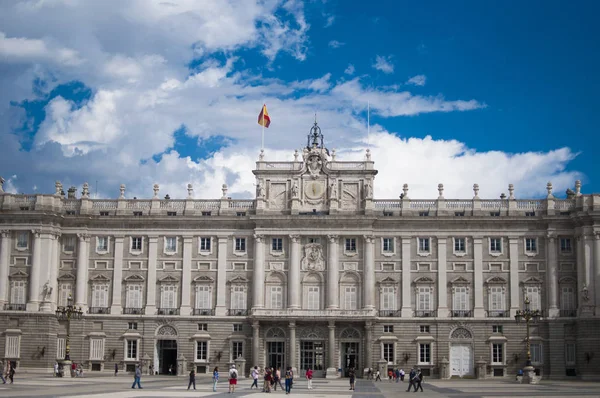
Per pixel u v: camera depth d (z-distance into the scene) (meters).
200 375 108.38
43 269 110.38
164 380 92.62
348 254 111.06
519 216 109.81
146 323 111.19
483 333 108.38
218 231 113.19
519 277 109.19
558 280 108.38
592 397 62.44
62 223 113.62
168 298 112.06
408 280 110.31
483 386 85.25
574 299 107.88
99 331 111.44
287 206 113.38
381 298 110.31
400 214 111.94
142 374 107.94
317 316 107.56
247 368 109.19
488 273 109.88
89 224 113.81
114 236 113.62
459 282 109.75
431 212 111.88
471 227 110.81
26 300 109.88
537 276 109.00
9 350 107.94
